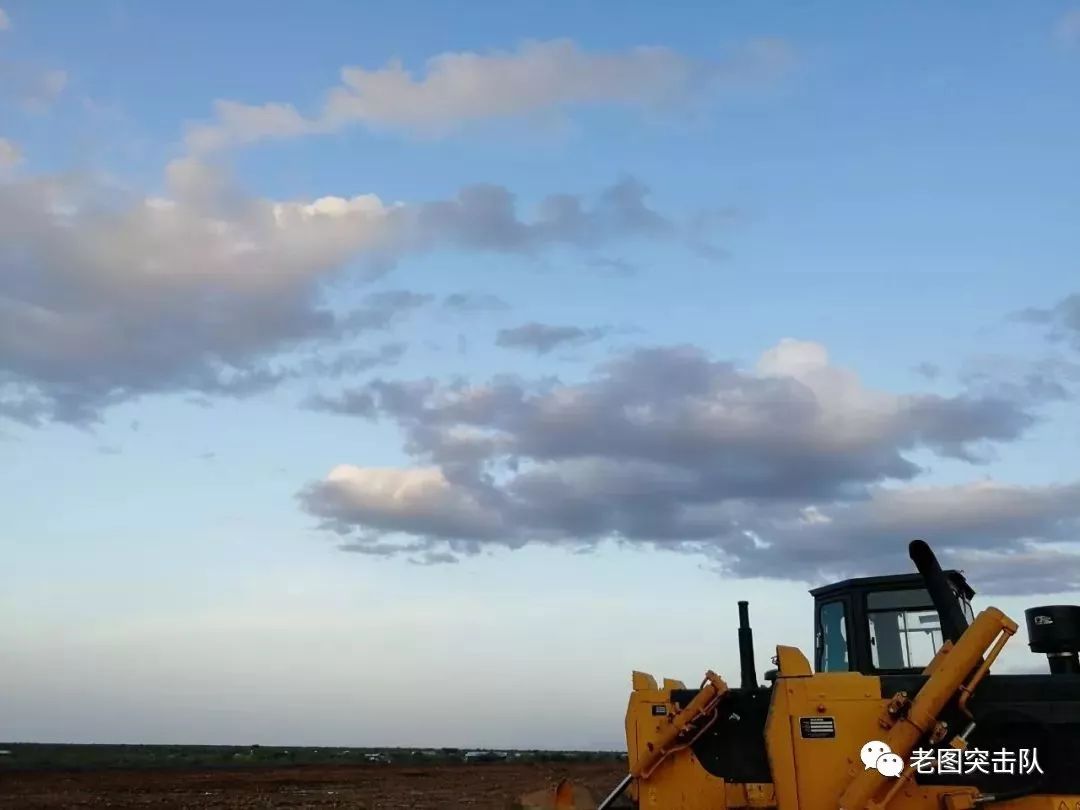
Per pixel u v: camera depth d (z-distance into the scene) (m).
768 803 9.52
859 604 10.59
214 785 37.84
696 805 9.77
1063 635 9.73
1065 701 8.95
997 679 9.13
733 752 9.90
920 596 10.37
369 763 63.00
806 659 9.43
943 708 8.88
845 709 9.11
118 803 29.27
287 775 45.53
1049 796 8.73
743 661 10.55
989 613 8.89
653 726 10.09
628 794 10.50
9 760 60.81
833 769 9.00
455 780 41.16
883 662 10.32
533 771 48.47
